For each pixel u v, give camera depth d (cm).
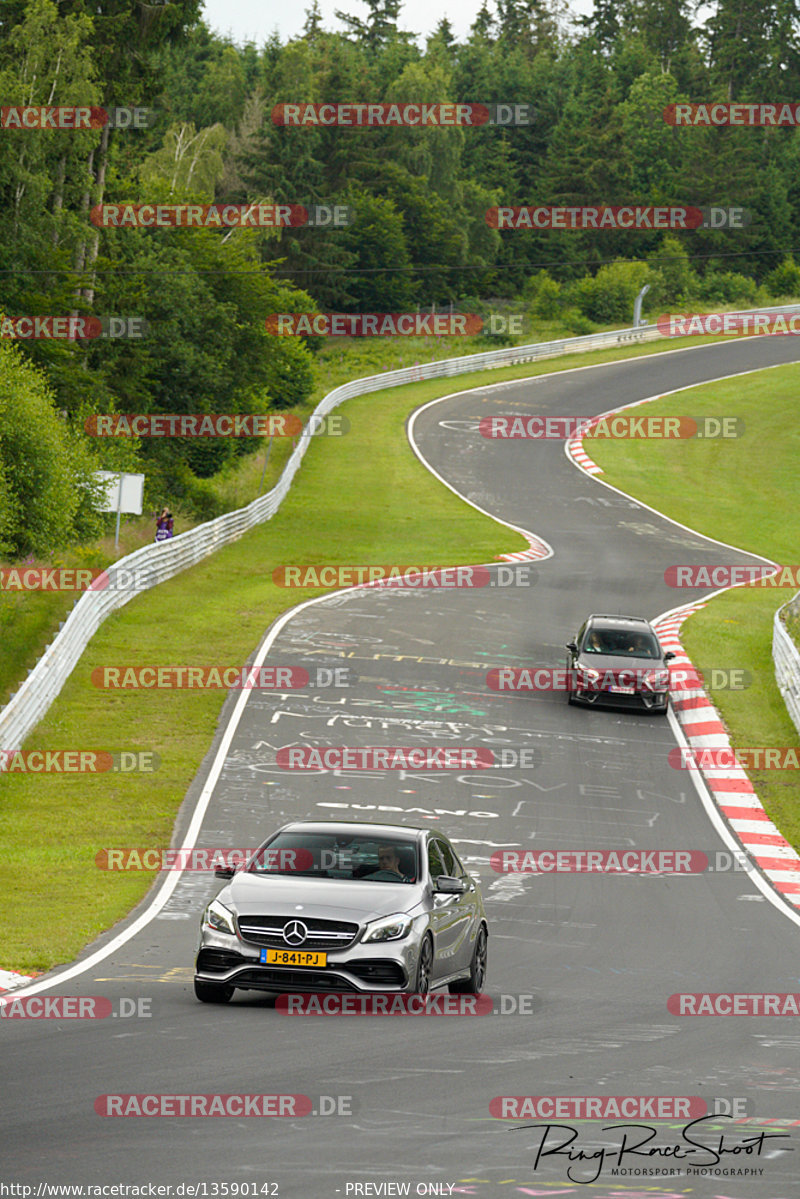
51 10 7838
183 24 8938
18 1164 1067
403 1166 1091
